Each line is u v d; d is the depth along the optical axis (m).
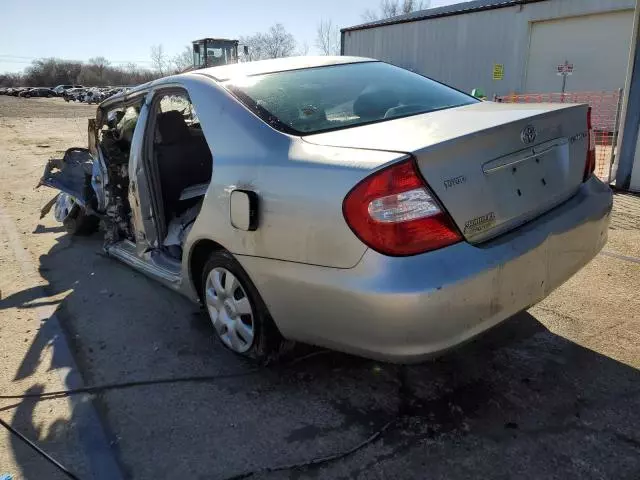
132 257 4.04
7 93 77.81
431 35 19.00
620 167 6.40
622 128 6.29
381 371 2.81
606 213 2.76
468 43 17.88
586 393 2.53
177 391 2.72
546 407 2.45
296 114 2.69
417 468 2.13
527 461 2.13
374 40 21.25
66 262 4.78
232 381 2.79
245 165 2.54
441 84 3.44
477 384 2.65
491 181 2.21
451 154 2.08
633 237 4.65
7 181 9.02
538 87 16.45
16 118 28.25
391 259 2.00
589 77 15.23
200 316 3.56
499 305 2.17
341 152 2.21
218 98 2.88
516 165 2.32
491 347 2.97
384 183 2.00
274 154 2.44
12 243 5.39
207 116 2.88
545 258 2.34
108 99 4.28
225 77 3.04
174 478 2.14
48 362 3.04
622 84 14.62
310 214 2.18
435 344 2.03
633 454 2.14
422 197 2.01
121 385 2.79
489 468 2.11
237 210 2.50
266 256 2.41
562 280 2.52
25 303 3.88
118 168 4.28
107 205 4.36
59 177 5.23
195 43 21.92
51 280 4.35
